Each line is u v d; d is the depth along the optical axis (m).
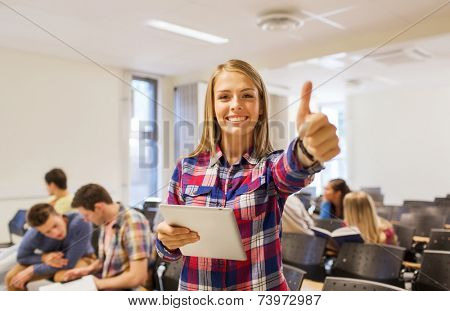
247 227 0.69
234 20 2.70
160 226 0.67
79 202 1.68
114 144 2.69
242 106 0.71
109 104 2.87
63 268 1.70
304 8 2.56
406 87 4.91
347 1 2.48
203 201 0.72
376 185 5.18
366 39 3.11
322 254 1.90
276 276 0.71
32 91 2.53
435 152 4.90
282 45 3.26
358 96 5.19
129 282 1.51
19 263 1.74
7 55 2.44
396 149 5.12
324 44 3.26
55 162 2.59
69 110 2.67
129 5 2.34
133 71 3.09
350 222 2.24
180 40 2.88
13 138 2.45
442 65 3.89
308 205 2.36
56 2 2.21
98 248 1.74
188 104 2.85
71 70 2.72
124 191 2.44
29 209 1.97
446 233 2.23
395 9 2.62
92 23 2.46
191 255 0.72
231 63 0.73
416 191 4.96
